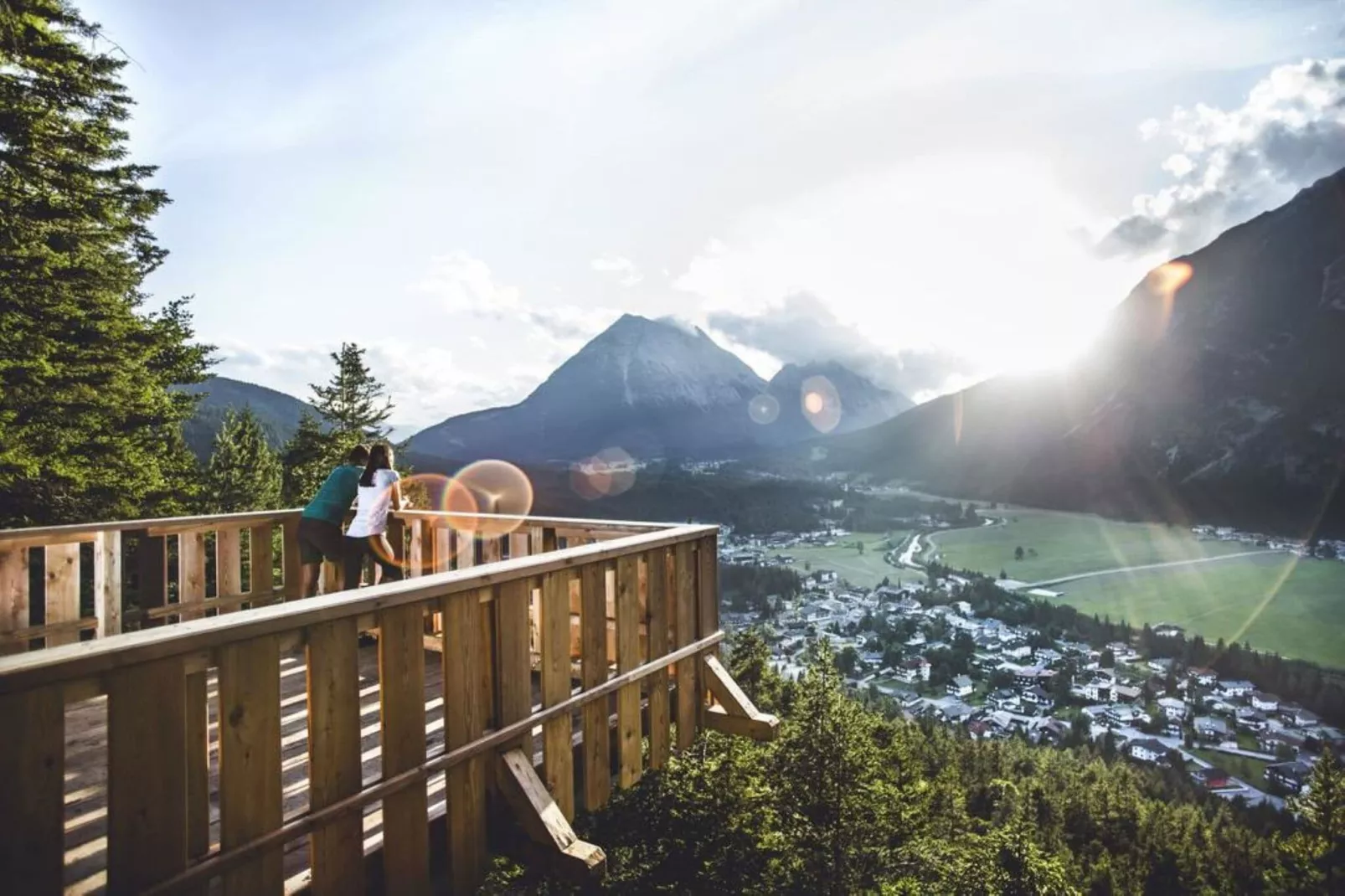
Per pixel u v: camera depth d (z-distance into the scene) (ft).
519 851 10.71
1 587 14.94
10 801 5.78
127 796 6.47
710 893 16.60
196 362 74.95
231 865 7.20
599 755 12.86
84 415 45.68
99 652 6.15
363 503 19.19
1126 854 149.79
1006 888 45.57
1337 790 96.07
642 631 15.03
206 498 109.91
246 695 7.39
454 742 9.86
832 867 33.73
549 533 17.97
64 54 38.63
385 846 8.90
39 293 40.60
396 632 9.03
